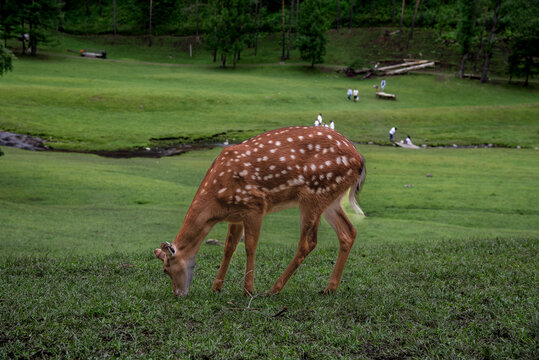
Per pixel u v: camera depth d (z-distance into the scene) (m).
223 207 6.13
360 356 4.21
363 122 49.91
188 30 99.19
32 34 74.94
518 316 4.98
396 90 68.62
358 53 89.00
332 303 5.79
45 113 44.75
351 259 8.90
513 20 70.69
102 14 103.88
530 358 4.07
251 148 6.23
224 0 81.81
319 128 6.64
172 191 21.45
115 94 52.47
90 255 9.38
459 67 81.94
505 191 22.61
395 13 103.12
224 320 5.10
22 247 10.41
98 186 21.44
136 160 31.94
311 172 6.21
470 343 4.45
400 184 24.50
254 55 91.75
